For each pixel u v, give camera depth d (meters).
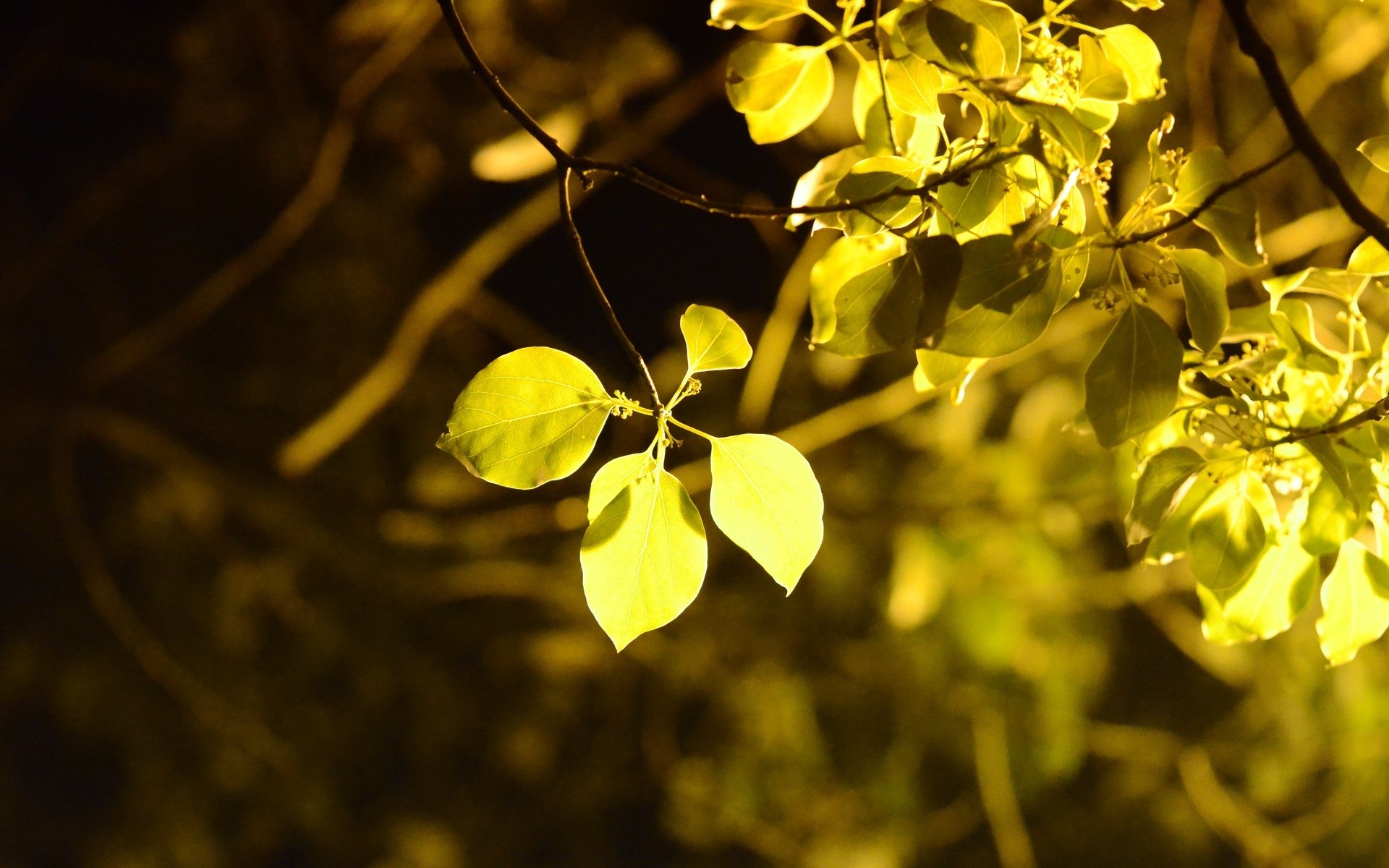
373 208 6.35
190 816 6.50
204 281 6.64
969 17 1.82
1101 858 6.37
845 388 5.84
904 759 5.96
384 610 6.62
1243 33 1.83
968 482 5.11
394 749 6.86
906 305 1.81
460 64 5.38
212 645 6.44
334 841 6.65
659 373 5.85
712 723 6.49
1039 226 1.77
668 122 4.88
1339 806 5.60
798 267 5.12
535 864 6.79
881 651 5.79
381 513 6.15
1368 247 1.90
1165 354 1.82
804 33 3.90
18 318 6.50
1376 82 4.59
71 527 5.59
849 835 5.91
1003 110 1.81
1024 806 6.32
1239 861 6.36
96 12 5.95
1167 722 6.45
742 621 6.20
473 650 6.81
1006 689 5.58
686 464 5.82
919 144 1.89
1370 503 1.85
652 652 6.23
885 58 1.87
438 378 6.51
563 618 6.54
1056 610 5.38
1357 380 1.90
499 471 1.80
